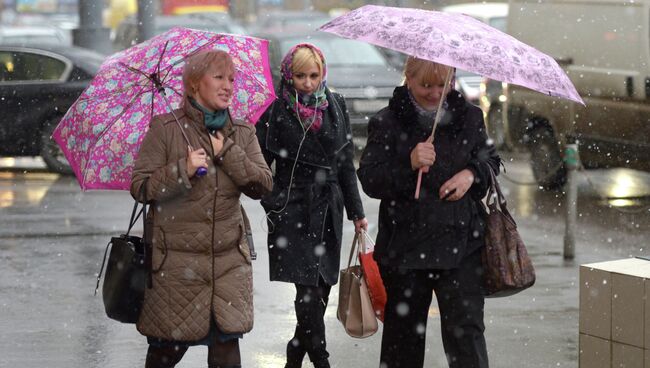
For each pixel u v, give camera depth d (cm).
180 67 998
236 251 939
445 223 948
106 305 938
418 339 996
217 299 923
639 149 2252
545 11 2509
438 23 895
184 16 4628
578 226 2044
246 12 9206
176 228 918
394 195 959
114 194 2428
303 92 1105
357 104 2991
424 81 939
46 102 2698
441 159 954
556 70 906
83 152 1003
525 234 1962
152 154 925
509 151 2859
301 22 4572
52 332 1319
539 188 2528
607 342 959
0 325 1348
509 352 1232
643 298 930
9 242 1881
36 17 11138
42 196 2400
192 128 931
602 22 2331
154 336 925
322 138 1109
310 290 1102
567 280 1587
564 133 2425
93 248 1831
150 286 919
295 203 1111
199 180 917
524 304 1448
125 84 997
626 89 2259
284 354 1230
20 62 2717
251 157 951
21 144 2703
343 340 1288
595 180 2575
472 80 3250
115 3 7581
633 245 1850
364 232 1134
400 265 959
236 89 1024
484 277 960
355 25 924
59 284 1570
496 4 3916
